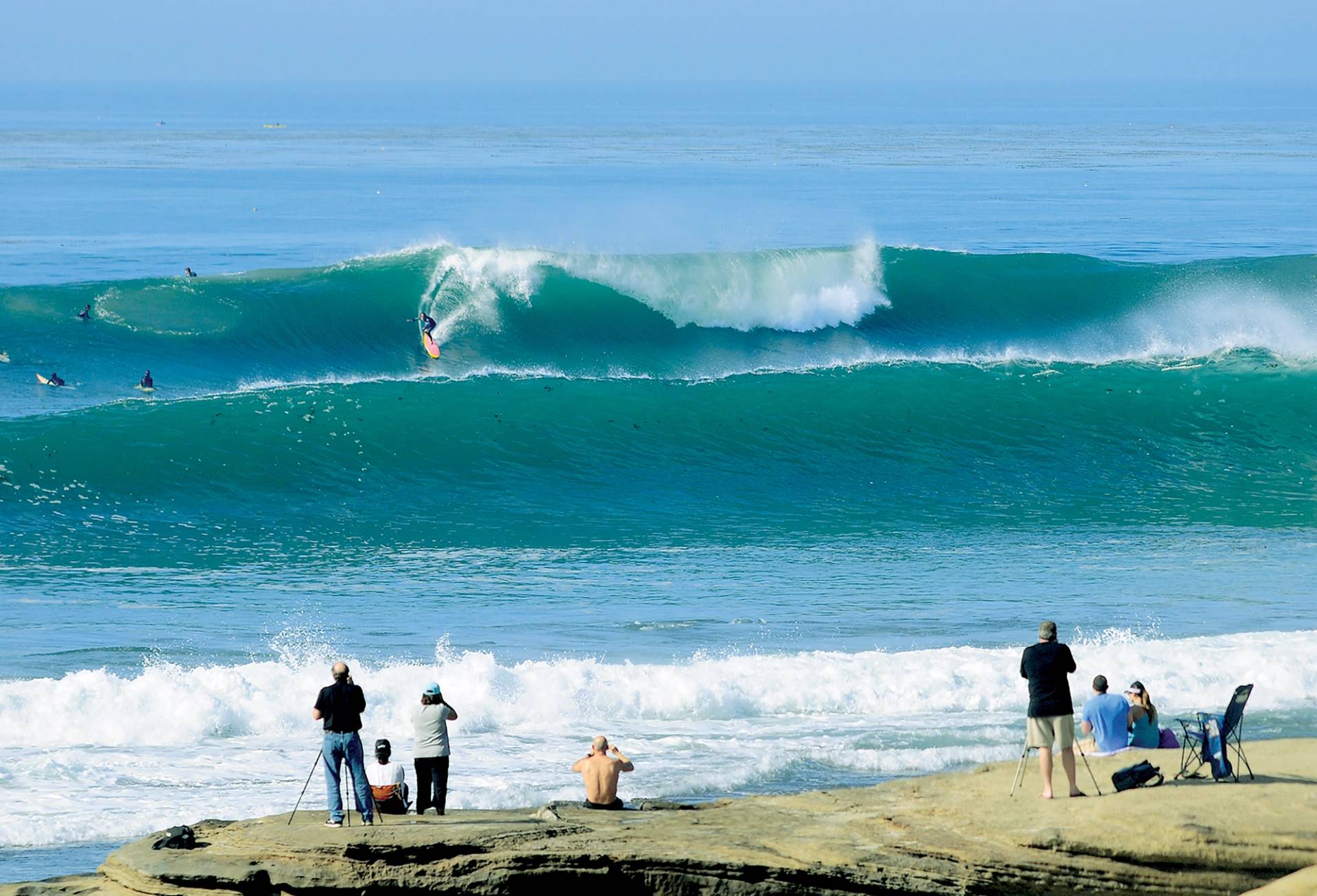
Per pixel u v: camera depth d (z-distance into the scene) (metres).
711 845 42.59
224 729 62.12
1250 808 42.84
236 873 41.62
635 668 69.31
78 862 48.06
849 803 46.34
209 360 140.00
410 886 41.62
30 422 106.69
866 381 130.25
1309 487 115.31
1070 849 41.00
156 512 98.81
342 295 149.50
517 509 104.50
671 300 154.62
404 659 72.19
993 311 164.62
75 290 147.50
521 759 58.88
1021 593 87.38
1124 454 120.69
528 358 146.62
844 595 86.69
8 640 73.50
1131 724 51.44
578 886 41.81
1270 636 77.06
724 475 113.50
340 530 98.19
